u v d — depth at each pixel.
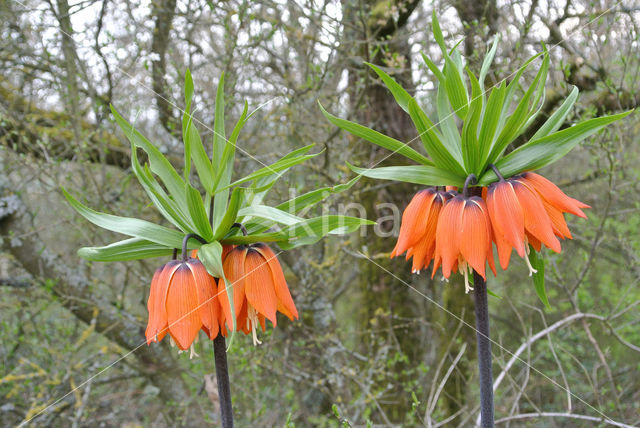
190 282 1.36
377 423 4.04
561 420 4.14
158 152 1.44
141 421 4.52
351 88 3.98
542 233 1.44
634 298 4.58
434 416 3.48
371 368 3.67
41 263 4.20
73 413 4.06
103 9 3.66
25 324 4.16
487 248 1.48
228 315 1.33
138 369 4.38
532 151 1.51
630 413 4.05
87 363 4.28
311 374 4.23
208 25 4.11
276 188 3.76
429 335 4.32
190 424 4.31
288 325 4.15
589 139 3.49
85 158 4.00
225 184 1.49
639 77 3.84
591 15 3.37
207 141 3.96
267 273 1.42
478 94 1.42
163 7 3.90
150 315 1.39
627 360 4.86
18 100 4.27
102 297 4.27
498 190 1.48
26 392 4.16
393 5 3.53
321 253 4.09
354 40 3.73
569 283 4.64
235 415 3.73
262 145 4.49
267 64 4.06
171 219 1.42
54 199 4.62
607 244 4.68
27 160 3.76
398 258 4.16
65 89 4.03
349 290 5.82
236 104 4.05
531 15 3.59
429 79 3.77
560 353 4.48
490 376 1.47
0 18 3.90
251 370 3.77
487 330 1.49
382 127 4.00
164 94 3.95
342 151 4.14
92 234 4.15
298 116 3.95
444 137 1.67
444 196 1.57
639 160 4.85
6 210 4.13
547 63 1.52
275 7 3.74
